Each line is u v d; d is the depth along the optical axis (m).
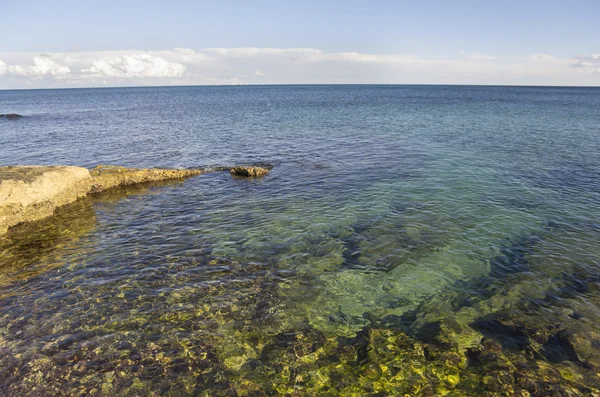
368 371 8.12
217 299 10.74
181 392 7.57
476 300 10.71
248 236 15.12
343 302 10.69
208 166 27.45
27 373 7.99
